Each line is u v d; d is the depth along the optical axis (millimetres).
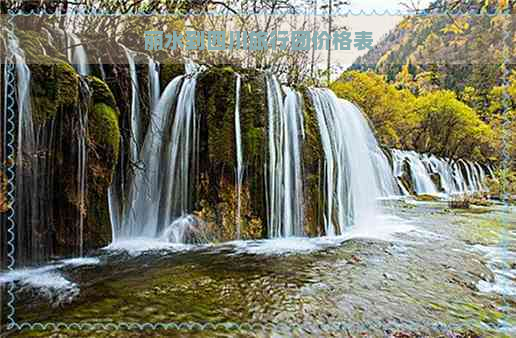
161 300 3221
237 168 5559
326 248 5113
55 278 3729
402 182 13359
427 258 4691
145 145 5789
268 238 5520
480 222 7445
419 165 14688
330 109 6730
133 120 5594
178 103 5895
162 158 5797
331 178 6262
